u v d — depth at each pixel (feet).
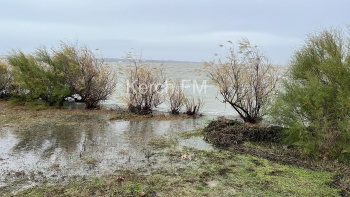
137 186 21.21
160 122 42.14
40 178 22.58
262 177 22.85
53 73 51.16
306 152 27.48
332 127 27.50
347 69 28.35
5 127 37.70
